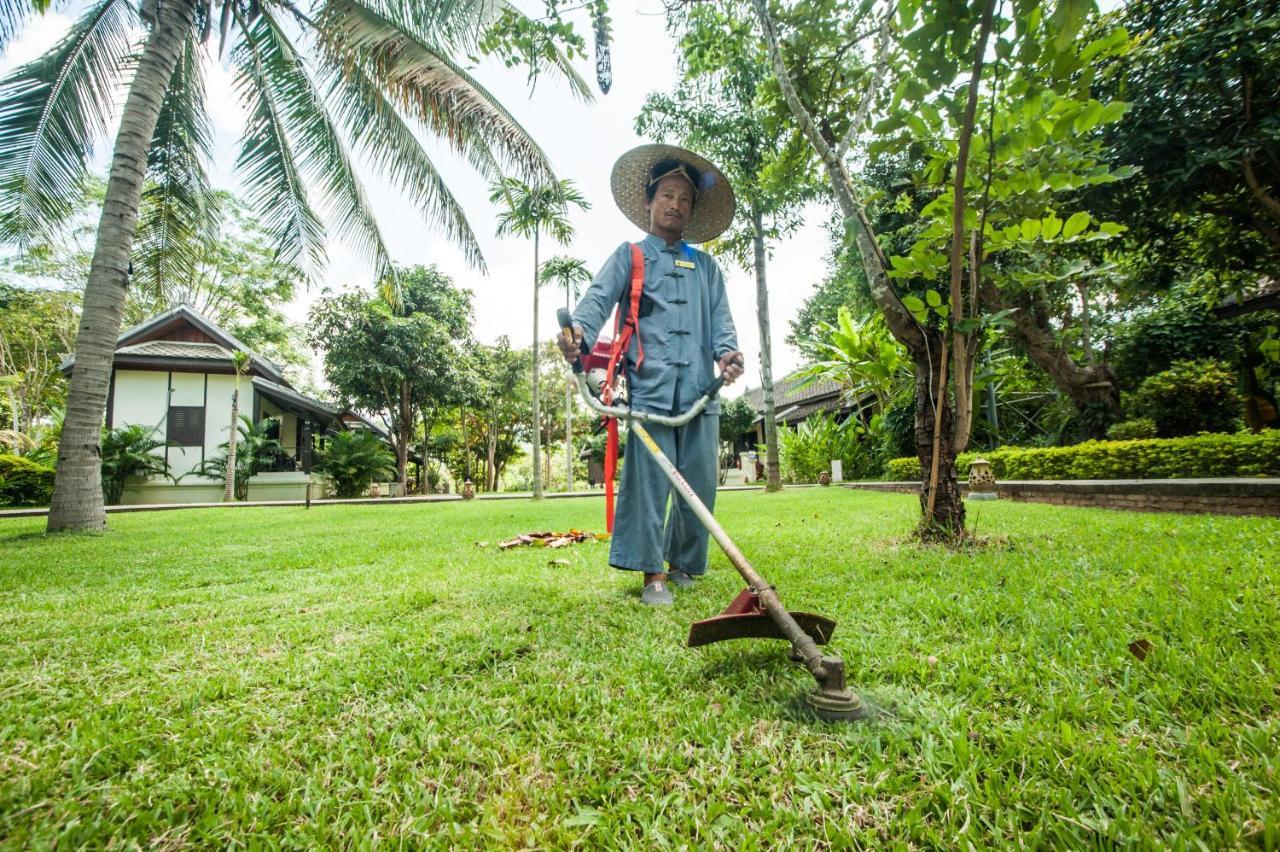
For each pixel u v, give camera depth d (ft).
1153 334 27.07
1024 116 7.62
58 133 20.57
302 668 4.71
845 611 5.94
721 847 2.51
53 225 21.50
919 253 9.01
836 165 9.46
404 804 2.85
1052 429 35.04
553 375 95.66
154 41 19.12
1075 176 8.11
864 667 4.35
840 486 39.19
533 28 10.07
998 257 22.36
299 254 25.43
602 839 2.57
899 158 27.61
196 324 49.60
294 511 31.19
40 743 3.51
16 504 39.73
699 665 4.63
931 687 4.02
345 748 3.39
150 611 6.84
